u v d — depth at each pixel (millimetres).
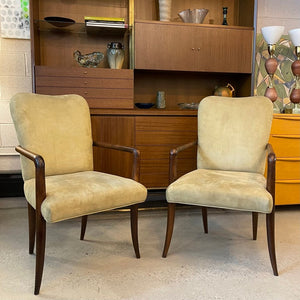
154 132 2285
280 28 2404
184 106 2521
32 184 1469
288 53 2877
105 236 1936
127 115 2236
